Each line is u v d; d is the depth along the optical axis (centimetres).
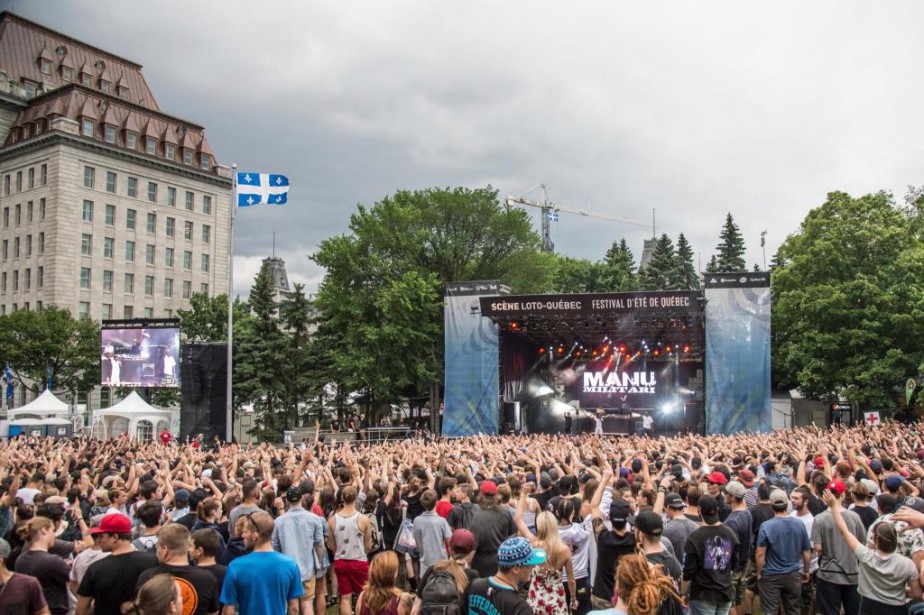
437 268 5206
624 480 1014
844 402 4375
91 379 6225
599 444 2011
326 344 5009
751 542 941
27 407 4325
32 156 8162
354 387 4781
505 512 841
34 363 6016
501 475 1165
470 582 604
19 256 8244
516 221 5166
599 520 768
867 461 1196
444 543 873
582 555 831
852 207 4297
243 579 612
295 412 4928
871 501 970
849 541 734
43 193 8056
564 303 3662
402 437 4638
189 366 3959
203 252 9425
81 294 8056
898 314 3928
